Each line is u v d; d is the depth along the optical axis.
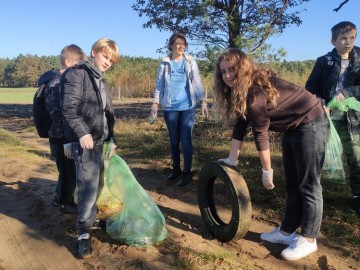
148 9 10.75
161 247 3.68
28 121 15.79
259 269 3.34
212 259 3.41
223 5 10.16
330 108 4.15
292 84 3.40
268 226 4.25
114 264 3.36
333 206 4.61
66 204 4.46
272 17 10.38
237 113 3.42
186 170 5.64
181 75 5.52
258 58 9.40
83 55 4.31
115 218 3.91
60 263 3.46
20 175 6.22
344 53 4.34
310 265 3.45
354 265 3.45
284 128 3.41
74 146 3.56
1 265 3.45
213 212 4.04
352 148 4.37
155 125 11.30
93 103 3.53
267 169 3.45
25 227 4.23
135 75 40.47
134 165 6.86
